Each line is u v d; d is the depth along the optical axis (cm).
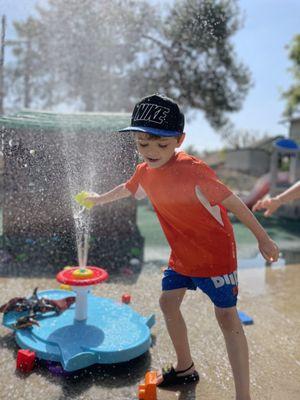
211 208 183
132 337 227
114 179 296
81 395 190
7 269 379
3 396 187
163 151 182
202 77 1047
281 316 296
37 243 381
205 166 183
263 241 181
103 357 211
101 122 367
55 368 210
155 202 194
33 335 230
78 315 246
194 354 232
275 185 959
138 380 205
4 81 839
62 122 349
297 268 445
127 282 362
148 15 691
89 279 239
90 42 809
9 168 357
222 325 183
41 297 272
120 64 906
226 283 184
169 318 197
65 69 898
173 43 820
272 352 239
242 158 1984
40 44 824
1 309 255
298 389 201
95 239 424
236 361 177
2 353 226
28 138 331
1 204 378
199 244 185
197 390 197
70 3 700
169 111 179
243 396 174
